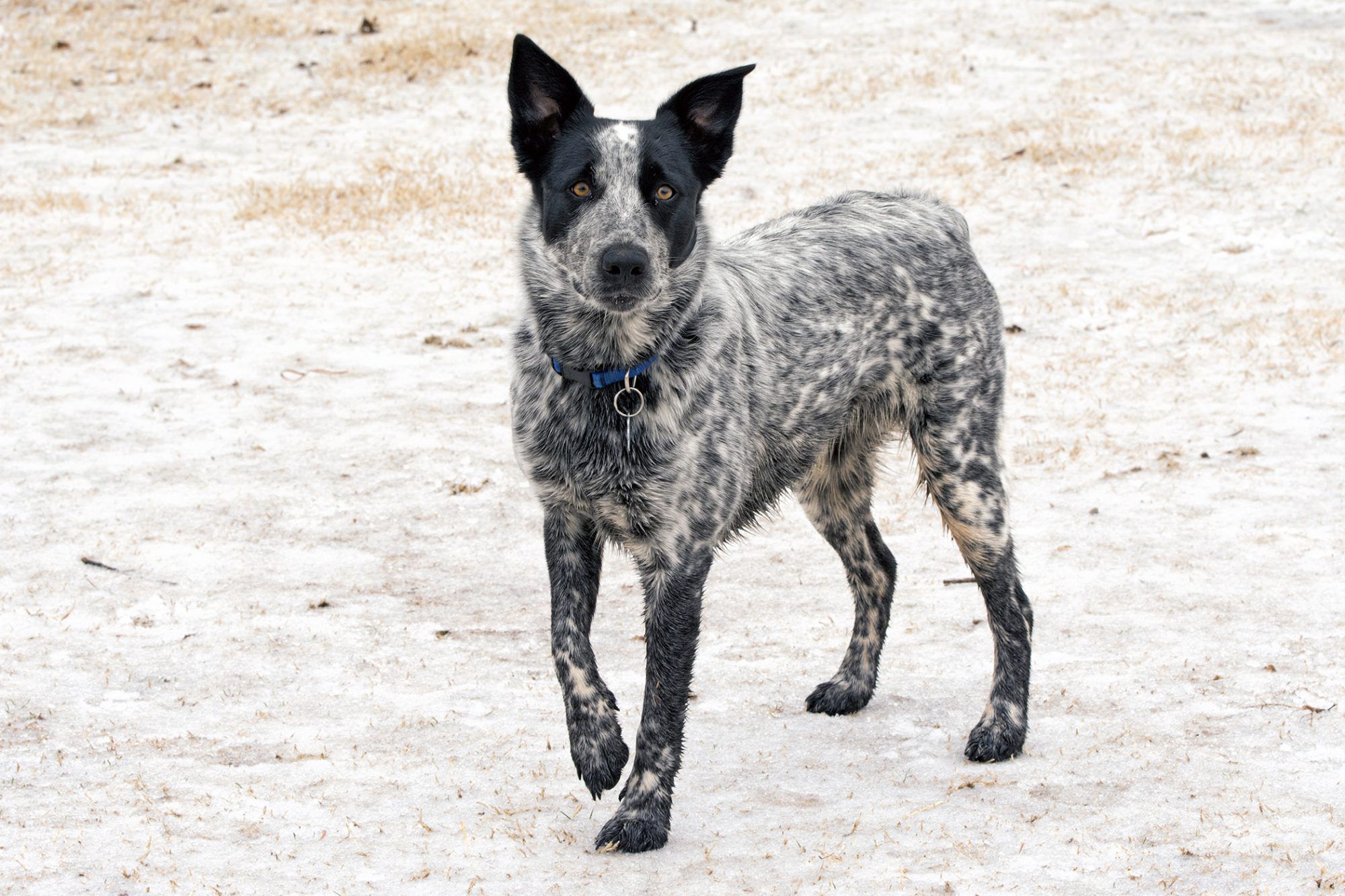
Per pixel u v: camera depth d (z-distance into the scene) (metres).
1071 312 17.80
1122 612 10.38
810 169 23.75
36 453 13.56
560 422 7.75
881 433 9.54
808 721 8.98
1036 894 6.74
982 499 9.27
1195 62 28.75
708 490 7.87
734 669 9.75
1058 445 13.90
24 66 29.55
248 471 13.29
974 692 9.38
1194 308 17.73
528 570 11.41
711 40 31.48
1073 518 12.25
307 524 12.17
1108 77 28.12
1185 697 8.99
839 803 7.80
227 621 10.35
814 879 6.91
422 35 31.95
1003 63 29.38
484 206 22.38
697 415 7.78
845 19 32.91
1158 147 24.22
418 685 9.38
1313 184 22.19
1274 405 14.73
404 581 11.15
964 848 7.20
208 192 23.17
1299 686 9.03
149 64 29.98
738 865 7.09
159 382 15.54
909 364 9.36
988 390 9.47
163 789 7.86
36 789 7.85
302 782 8.00
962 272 9.57
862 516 9.34
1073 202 22.03
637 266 7.23
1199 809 7.55
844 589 11.12
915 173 23.36
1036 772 8.15
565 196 7.70
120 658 9.70
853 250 9.24
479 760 8.31
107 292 18.52
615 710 7.74
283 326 17.47
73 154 25.05
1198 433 14.09
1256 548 11.40
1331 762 8.05
